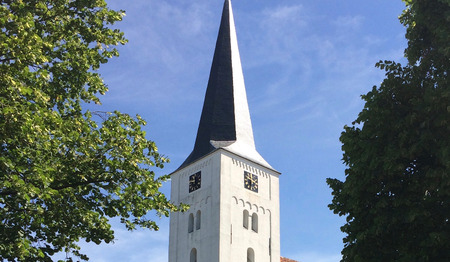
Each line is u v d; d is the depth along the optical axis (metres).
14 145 17.58
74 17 21.98
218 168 56.00
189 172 59.12
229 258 53.19
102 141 20.55
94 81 22.19
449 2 18.98
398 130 19.27
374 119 19.75
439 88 18.61
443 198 18.14
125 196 20.64
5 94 17.47
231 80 62.50
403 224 18.52
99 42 22.31
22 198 16.92
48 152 18.45
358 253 18.83
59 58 21.44
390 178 19.23
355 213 19.70
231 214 55.03
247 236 55.47
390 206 19.03
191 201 57.62
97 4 22.16
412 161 19.33
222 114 60.69
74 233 19.94
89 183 20.56
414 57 20.50
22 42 18.17
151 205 21.08
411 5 21.56
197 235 55.50
